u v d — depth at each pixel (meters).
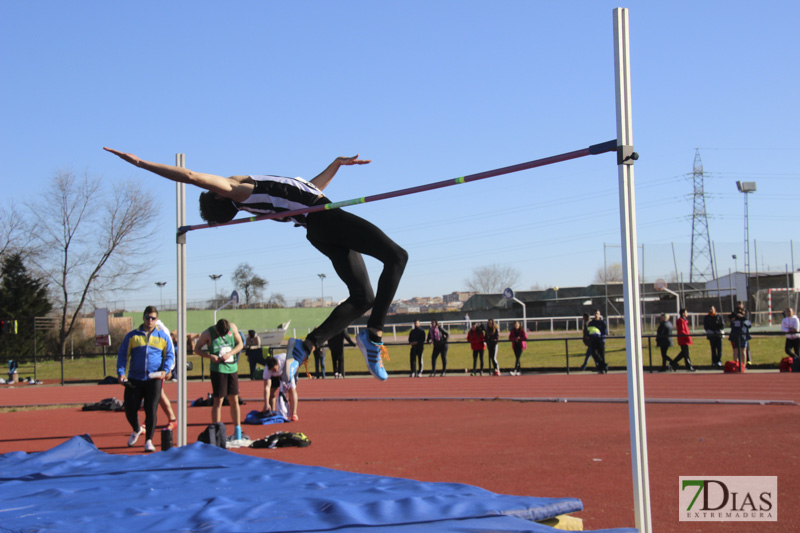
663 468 6.10
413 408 12.05
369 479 4.36
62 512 3.53
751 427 8.36
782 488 5.27
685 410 10.33
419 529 2.98
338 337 20.31
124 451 8.09
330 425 9.99
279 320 48.22
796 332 16.47
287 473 4.64
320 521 3.19
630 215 3.42
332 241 4.07
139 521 3.30
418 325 19.72
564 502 3.48
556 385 15.38
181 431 6.94
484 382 16.84
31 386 21.88
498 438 8.22
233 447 7.92
